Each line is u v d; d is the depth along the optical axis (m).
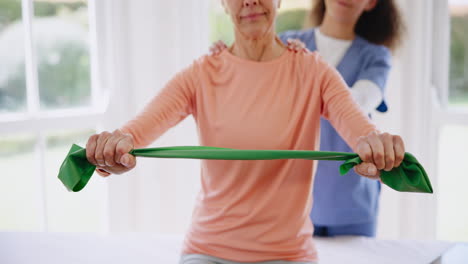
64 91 5.66
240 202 1.22
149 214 2.56
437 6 2.53
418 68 2.47
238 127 1.24
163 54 2.48
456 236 3.10
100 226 4.73
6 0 5.39
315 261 1.27
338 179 1.92
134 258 1.70
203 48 2.60
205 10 2.59
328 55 2.03
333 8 2.00
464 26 2.59
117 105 2.44
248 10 1.22
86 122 2.35
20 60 5.64
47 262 1.64
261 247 1.21
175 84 1.29
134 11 2.41
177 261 1.68
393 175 1.11
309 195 1.25
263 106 1.24
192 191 2.61
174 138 2.55
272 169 1.21
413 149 2.52
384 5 2.07
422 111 2.50
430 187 1.06
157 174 2.55
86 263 1.65
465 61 2.64
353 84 1.98
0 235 1.87
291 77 1.27
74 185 1.09
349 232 2.01
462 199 3.29
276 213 1.21
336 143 1.90
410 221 2.59
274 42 1.31
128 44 2.45
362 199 1.95
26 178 5.95
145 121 1.21
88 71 5.62
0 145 6.30
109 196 2.48
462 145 3.50
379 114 2.52
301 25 2.64
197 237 1.29
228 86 1.29
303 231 1.25
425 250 1.79
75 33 5.24
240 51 1.30
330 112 1.23
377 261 1.71
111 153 1.07
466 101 2.68
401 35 2.24
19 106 5.79
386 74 1.95
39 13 5.01
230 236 1.23
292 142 1.23
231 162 1.22
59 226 4.71
